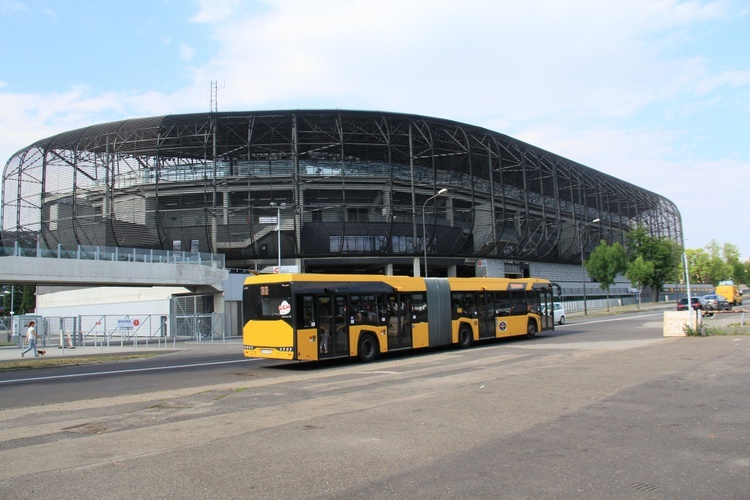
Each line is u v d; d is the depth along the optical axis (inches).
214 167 2142.0
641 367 574.2
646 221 4168.3
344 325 794.8
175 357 1037.2
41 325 1445.6
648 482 222.2
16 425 396.5
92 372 783.7
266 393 509.0
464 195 2527.1
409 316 893.2
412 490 220.4
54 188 2377.0
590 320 1931.6
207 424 369.7
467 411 378.3
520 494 211.8
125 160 2431.1
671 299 4434.1
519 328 1115.9
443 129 2348.7
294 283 744.3
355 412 390.0
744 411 349.4
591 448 274.5
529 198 2910.9
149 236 2253.9
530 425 329.4
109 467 266.8
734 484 217.6
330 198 2345.0
